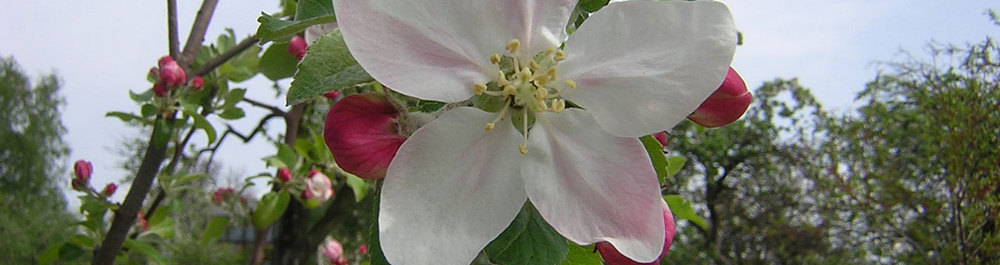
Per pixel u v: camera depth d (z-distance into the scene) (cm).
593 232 14
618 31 14
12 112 411
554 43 14
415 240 13
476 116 14
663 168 15
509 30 14
